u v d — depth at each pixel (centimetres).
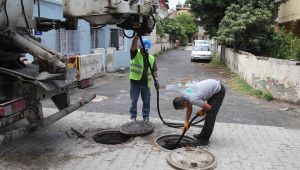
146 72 699
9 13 552
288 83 1023
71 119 778
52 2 1266
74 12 595
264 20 1809
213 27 2486
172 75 1702
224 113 884
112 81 1404
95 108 898
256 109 938
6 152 575
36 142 624
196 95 570
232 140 651
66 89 645
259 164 541
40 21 642
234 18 1877
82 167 520
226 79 1581
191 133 679
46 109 859
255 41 1820
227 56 2198
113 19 604
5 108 477
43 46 588
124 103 967
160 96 1094
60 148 596
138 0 582
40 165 525
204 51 2600
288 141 654
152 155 568
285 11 2167
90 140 638
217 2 2250
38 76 552
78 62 1166
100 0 570
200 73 1814
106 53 1691
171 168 518
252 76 1261
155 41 3384
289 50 1780
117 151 585
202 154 555
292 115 884
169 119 792
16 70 585
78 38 1541
